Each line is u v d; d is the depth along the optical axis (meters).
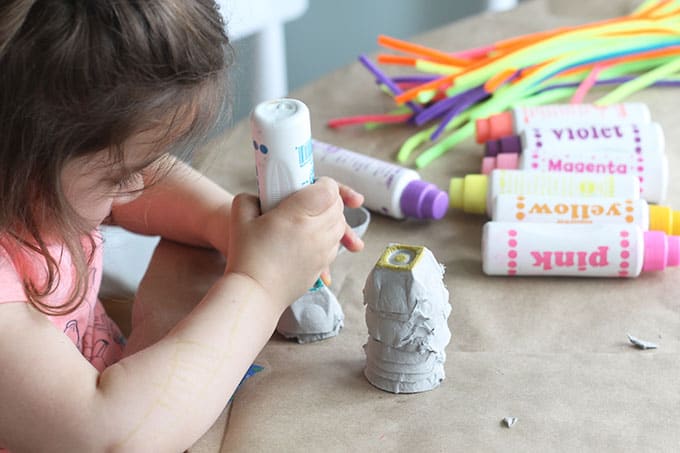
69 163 0.52
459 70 0.97
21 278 0.59
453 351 0.62
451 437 0.54
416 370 0.58
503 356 0.61
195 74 0.52
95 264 0.71
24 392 0.55
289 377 0.61
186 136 0.58
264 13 1.34
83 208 0.56
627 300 0.67
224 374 0.57
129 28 0.48
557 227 0.69
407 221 0.80
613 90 0.97
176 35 0.50
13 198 0.53
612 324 0.64
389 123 0.96
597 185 0.75
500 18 1.15
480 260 0.73
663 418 0.55
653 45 0.98
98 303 0.77
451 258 0.74
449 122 0.91
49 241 0.59
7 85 0.49
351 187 0.81
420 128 0.94
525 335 0.64
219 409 0.57
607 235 0.68
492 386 0.59
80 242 0.59
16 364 0.55
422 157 0.87
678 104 0.93
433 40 1.11
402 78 1.00
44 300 0.61
